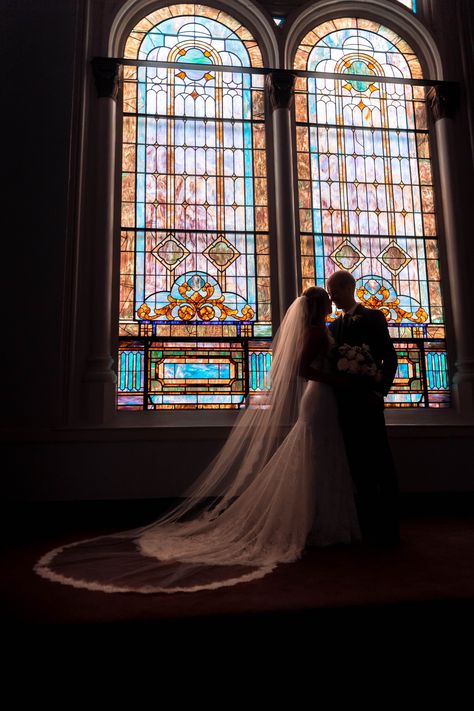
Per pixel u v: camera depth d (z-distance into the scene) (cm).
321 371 316
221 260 471
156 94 489
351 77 512
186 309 460
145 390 442
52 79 451
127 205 466
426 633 199
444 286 491
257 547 278
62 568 252
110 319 444
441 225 501
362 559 269
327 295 332
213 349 457
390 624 198
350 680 190
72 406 418
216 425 425
